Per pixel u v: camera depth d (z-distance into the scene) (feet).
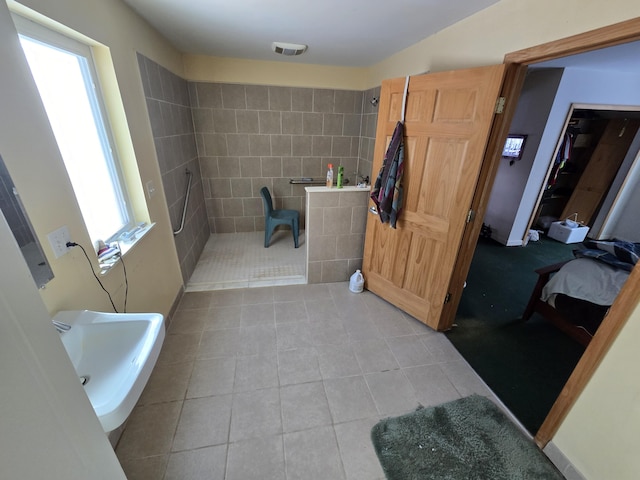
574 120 12.91
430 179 6.47
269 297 8.59
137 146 6.18
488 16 5.62
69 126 4.54
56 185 3.65
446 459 4.46
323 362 6.28
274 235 13.25
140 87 6.43
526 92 11.45
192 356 6.34
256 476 4.22
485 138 5.38
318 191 8.17
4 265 1.56
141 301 5.99
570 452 4.18
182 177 9.34
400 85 6.49
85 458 2.19
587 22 3.99
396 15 6.24
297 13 6.25
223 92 10.98
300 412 5.17
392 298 8.21
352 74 11.69
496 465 4.40
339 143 12.69
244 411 5.16
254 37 8.07
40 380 1.79
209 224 13.03
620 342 3.49
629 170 12.48
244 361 6.23
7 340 1.57
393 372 6.09
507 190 12.64
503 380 5.98
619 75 10.67
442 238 6.57
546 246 12.96
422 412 5.22
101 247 5.02
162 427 4.85
